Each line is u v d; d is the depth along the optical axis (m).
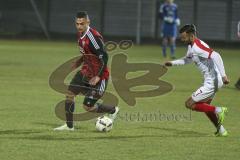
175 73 65.00
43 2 120.50
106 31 119.88
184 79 59.25
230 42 113.44
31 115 36.16
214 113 30.80
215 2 113.44
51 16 120.62
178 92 49.31
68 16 120.19
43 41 116.81
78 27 30.47
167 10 83.19
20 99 42.72
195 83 56.06
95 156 25.73
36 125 32.94
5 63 70.50
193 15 114.69
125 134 31.03
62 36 120.50
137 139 29.73
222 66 29.70
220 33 113.81
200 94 30.22
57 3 120.38
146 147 27.83
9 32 121.19
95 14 120.12
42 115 36.28
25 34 121.12
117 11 119.00
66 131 31.38
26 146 27.41
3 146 27.31
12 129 31.58
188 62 30.92
